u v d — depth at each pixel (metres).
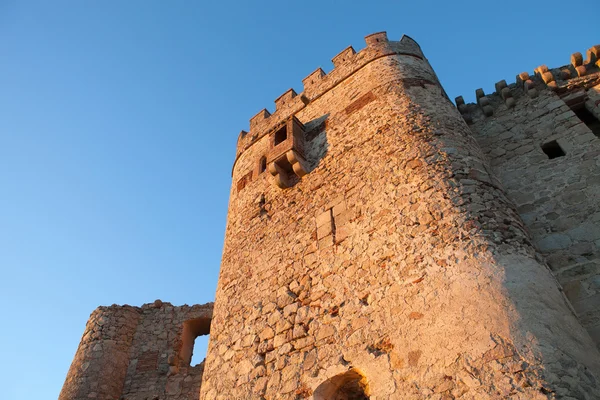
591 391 4.64
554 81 10.11
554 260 7.12
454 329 5.48
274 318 7.98
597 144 8.45
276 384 7.03
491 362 4.99
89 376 13.75
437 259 6.29
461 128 8.68
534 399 4.54
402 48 11.34
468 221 6.48
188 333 15.85
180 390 13.91
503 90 10.57
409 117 8.84
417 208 7.09
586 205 7.59
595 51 10.09
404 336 5.91
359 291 6.94
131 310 16.02
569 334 5.21
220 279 10.27
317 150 10.34
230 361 8.18
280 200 10.20
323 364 6.60
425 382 5.33
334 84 11.70
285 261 8.72
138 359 14.88
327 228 8.39
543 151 9.04
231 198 12.49
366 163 8.74
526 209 8.14
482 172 7.48
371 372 5.93
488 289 5.60
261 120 13.70
